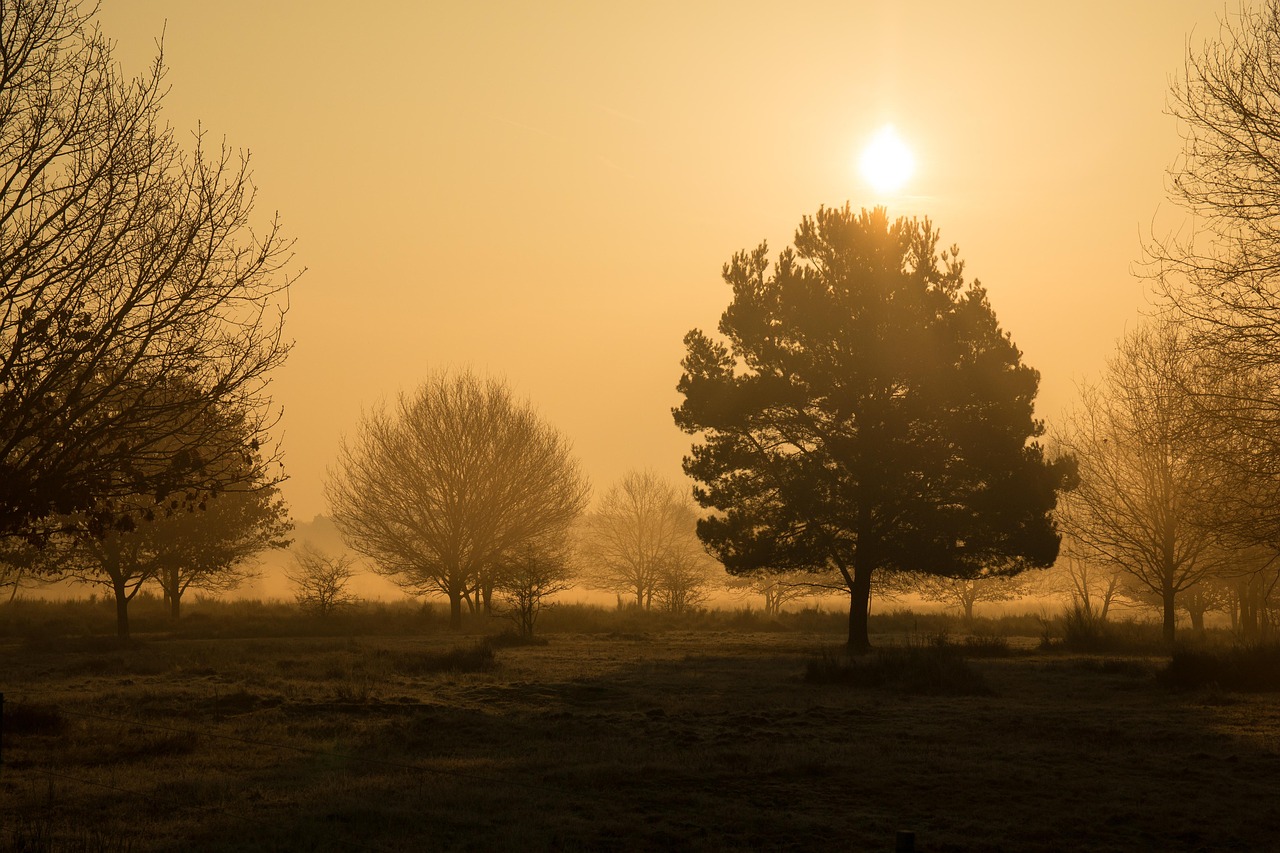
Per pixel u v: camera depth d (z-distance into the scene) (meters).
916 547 34.50
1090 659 29.31
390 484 48.81
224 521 39.84
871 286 35.94
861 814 10.80
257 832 9.71
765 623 49.47
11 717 15.03
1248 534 22.73
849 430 35.78
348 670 23.98
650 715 17.53
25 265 11.71
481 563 48.44
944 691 21.05
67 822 10.05
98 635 39.12
